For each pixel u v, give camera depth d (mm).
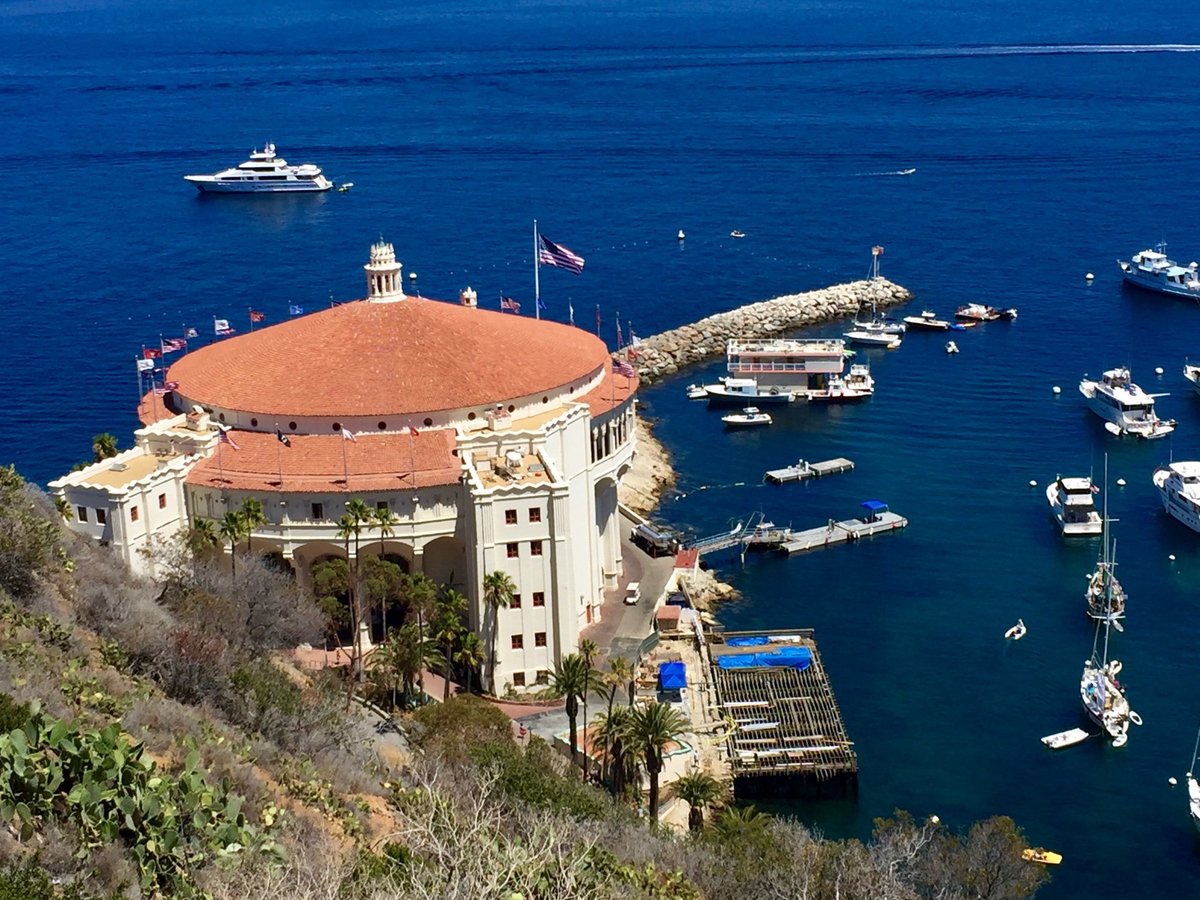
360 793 86500
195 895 62188
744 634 157375
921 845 108875
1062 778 134000
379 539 138250
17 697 75875
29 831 61094
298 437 144250
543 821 77375
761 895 89438
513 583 136500
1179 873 120875
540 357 158875
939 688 150500
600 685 126562
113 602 99250
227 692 93562
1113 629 162125
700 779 118375
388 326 155625
